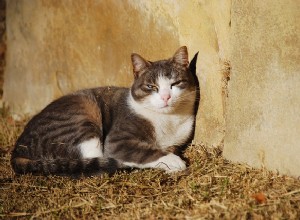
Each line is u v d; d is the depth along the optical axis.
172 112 1.57
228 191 1.35
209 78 1.56
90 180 1.49
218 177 1.43
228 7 1.46
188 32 1.57
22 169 1.56
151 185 1.45
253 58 1.42
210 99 1.57
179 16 1.58
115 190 1.44
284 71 1.36
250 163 1.46
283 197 1.31
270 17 1.37
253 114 1.44
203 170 1.48
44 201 1.43
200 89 1.59
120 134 1.59
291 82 1.35
